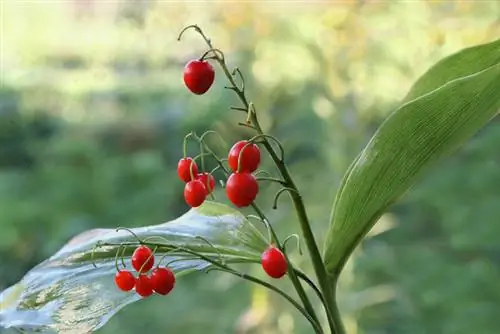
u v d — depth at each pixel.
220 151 1.14
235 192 0.38
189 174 0.40
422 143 0.40
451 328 1.06
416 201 1.19
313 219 1.04
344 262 0.41
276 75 1.21
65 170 1.45
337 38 1.09
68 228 1.37
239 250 0.43
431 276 1.12
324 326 1.00
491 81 0.38
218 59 0.39
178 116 1.53
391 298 1.10
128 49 1.46
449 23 1.07
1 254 1.38
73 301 0.42
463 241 1.09
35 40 1.53
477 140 1.08
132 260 0.40
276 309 1.06
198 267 0.42
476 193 1.10
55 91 1.59
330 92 1.07
